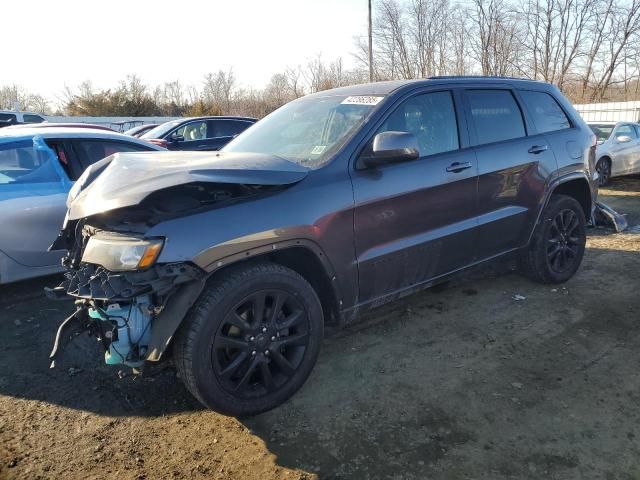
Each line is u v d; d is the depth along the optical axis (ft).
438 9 102.32
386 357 12.01
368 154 11.00
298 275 10.01
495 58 102.73
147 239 8.59
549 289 15.85
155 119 89.97
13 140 16.44
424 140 12.26
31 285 17.51
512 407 9.93
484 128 13.66
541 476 8.13
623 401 10.00
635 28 105.91
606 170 37.35
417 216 11.74
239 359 9.35
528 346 12.32
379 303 11.69
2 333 13.96
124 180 9.27
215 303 8.92
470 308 14.61
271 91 120.57
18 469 8.66
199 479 8.38
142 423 9.94
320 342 10.46
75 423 9.97
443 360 11.80
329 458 8.75
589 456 8.53
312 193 10.06
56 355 9.20
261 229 9.30
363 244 10.86
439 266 12.60
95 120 83.76
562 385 10.62
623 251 19.77
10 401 10.75
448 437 9.14
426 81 12.73
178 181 8.61
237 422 9.84
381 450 8.88
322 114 12.48
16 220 15.61
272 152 11.96
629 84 110.52
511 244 14.52
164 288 8.55
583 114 68.18
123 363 8.94
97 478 8.44
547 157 14.87
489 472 8.27
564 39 106.63
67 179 16.96
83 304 9.59
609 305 14.53
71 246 11.03
